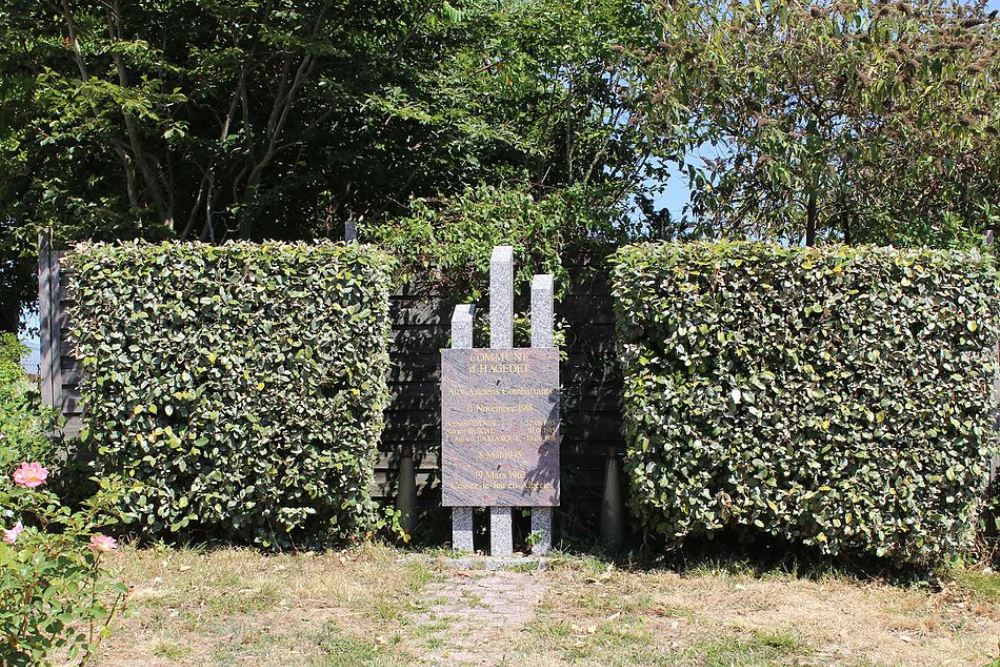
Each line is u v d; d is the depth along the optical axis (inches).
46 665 190.4
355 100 501.7
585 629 259.1
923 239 385.1
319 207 592.4
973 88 364.2
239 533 345.4
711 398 314.8
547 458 346.0
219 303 337.7
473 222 392.2
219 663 232.2
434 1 514.3
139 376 336.8
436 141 539.2
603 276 400.2
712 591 296.8
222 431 335.9
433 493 394.3
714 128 400.8
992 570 329.1
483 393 349.1
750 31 383.6
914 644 250.5
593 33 490.6
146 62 481.1
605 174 482.9
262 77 553.0
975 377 313.3
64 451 370.9
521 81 512.1
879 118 384.2
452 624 264.1
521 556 342.0
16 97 490.6
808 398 313.1
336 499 338.6
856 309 314.5
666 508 319.0
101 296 338.6
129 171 515.5
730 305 317.1
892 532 309.0
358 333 340.8
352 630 257.6
